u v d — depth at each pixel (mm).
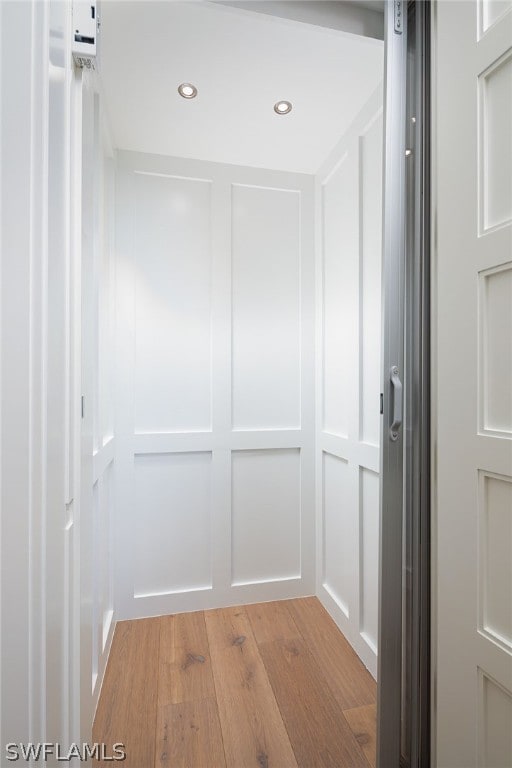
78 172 832
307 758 1168
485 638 780
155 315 1916
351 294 1696
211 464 1968
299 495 2078
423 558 1070
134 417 1873
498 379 765
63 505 682
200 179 1962
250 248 2035
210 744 1209
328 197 1962
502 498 758
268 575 2031
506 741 734
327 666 1543
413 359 1093
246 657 1595
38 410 532
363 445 1575
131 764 1147
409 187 1086
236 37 1237
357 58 1331
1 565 494
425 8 1052
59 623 653
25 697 501
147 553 1887
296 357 2086
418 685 1070
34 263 519
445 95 899
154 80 1424
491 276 783
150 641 1689
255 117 1642
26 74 505
